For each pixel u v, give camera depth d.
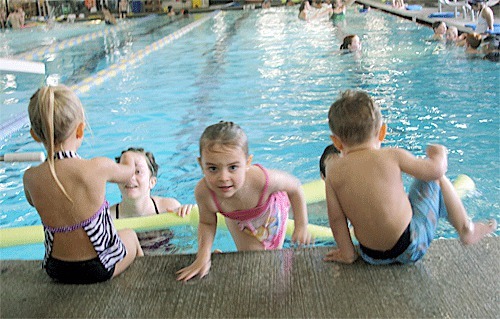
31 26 17.12
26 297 2.10
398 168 2.09
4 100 6.81
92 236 2.10
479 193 3.67
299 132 5.16
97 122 5.78
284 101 6.25
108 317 1.96
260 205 2.52
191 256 2.37
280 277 2.15
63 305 2.04
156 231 3.31
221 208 2.44
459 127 5.03
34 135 2.09
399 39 10.25
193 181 4.28
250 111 5.95
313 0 16.88
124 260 2.26
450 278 2.08
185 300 2.04
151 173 3.49
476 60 7.80
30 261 2.38
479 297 1.96
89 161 2.12
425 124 5.16
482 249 2.27
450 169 4.11
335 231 2.23
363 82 6.95
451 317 1.87
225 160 2.13
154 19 18.41
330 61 8.50
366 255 2.20
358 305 1.96
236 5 21.27
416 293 2.00
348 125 2.09
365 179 2.07
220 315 1.95
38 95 2.02
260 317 1.92
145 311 1.99
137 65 9.32
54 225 2.09
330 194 2.19
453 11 13.93
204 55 10.01
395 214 2.07
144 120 5.82
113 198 4.06
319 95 6.45
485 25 10.12
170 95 6.89
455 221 2.28
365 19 14.03
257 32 13.03
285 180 2.51
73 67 9.47
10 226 3.64
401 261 2.17
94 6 20.84
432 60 8.02
